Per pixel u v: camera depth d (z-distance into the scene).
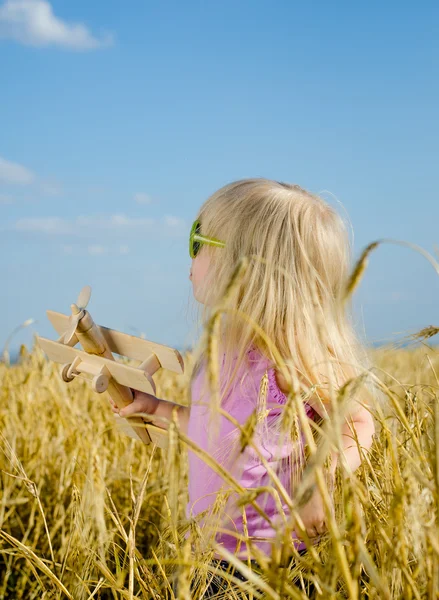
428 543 1.08
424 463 1.31
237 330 1.81
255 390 1.75
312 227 1.97
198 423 1.82
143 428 2.21
